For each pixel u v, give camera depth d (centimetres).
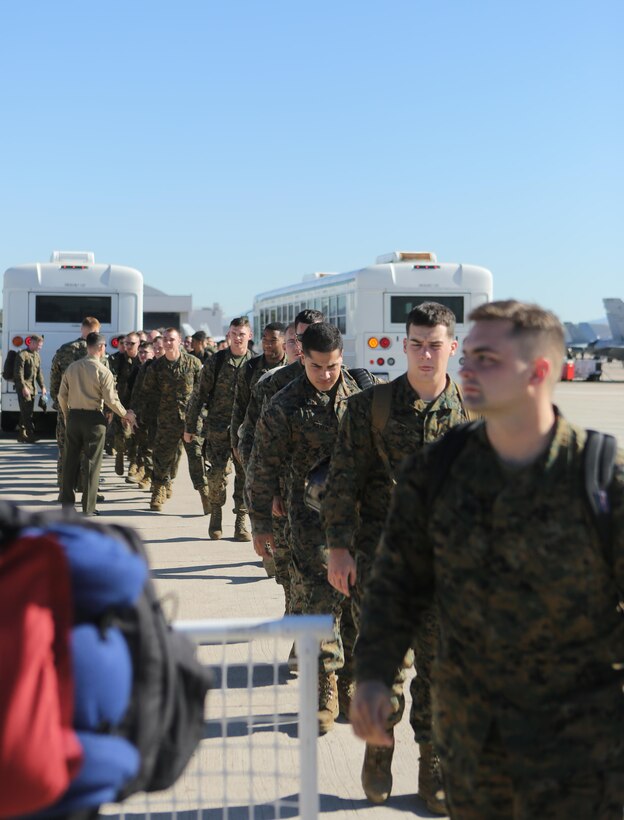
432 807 432
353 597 452
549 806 240
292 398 543
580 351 8625
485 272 1784
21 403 2008
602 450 243
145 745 216
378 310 1784
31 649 197
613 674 245
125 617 217
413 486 259
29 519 216
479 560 244
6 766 191
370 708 252
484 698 246
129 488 1490
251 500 551
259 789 449
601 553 239
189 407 1070
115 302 1933
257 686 584
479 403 244
